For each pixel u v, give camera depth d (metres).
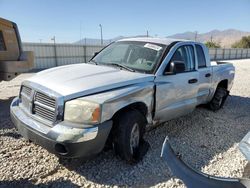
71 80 3.55
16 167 3.48
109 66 4.46
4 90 9.14
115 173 3.46
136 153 3.77
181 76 4.62
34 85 3.54
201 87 5.42
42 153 3.90
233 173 3.55
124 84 3.63
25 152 3.91
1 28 6.67
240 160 3.93
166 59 4.34
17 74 7.07
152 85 3.96
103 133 3.16
